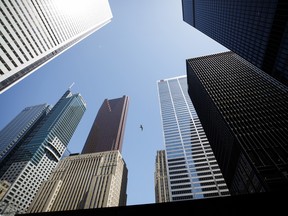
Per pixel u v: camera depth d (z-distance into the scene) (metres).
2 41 84.81
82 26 157.25
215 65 136.00
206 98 107.62
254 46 89.94
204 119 123.56
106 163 182.88
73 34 143.25
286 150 61.31
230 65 131.25
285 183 51.38
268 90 96.31
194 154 150.75
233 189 80.88
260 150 63.44
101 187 152.25
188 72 151.12
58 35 124.44
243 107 88.00
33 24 103.50
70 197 156.75
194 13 147.62
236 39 102.44
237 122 79.19
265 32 80.19
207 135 121.56
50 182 172.00
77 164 190.00
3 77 84.19
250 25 87.62
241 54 103.06
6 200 152.50
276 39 76.81
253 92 97.69
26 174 180.62
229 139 76.75
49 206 151.00
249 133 71.56
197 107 140.75
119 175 180.00
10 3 90.00
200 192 122.06
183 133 172.50
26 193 174.12
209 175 131.50
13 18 91.06
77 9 149.75
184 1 161.38
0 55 83.38
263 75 110.44
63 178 176.62
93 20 178.12
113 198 152.38
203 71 131.50
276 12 72.56
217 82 114.00
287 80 78.88
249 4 83.69
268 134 69.19
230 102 93.50
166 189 160.75
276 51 78.94
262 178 53.94
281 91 93.12
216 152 104.00
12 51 89.25
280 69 80.19
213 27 123.81
